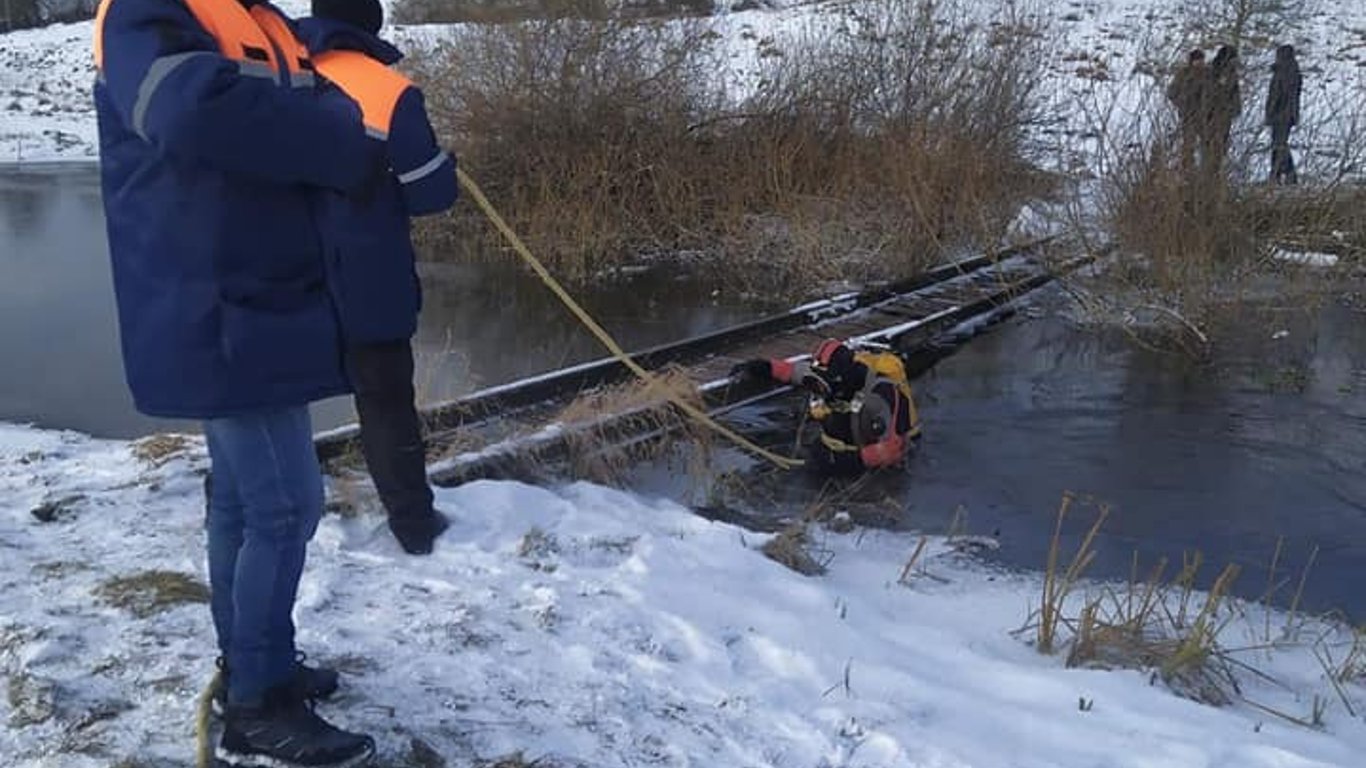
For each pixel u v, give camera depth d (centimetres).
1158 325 1077
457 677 360
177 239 253
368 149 255
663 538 504
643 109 1507
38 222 1537
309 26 311
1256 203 1136
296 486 284
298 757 288
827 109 1478
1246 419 826
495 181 1513
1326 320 1105
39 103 2936
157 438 593
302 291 267
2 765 301
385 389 464
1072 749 355
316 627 385
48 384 846
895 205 1346
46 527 467
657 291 1282
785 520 621
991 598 526
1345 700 441
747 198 1455
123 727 319
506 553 474
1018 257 1295
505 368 953
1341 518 654
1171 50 1705
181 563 430
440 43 1584
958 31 1507
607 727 340
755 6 2317
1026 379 924
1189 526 639
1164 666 437
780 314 1089
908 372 946
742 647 406
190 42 238
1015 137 1420
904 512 648
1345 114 1436
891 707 369
